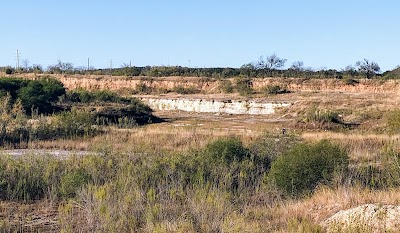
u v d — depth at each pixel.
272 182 15.16
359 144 24.09
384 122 41.88
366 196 12.17
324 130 39.47
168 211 11.98
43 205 13.58
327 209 11.80
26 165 15.39
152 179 15.09
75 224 11.47
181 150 21.34
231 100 62.41
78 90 58.09
